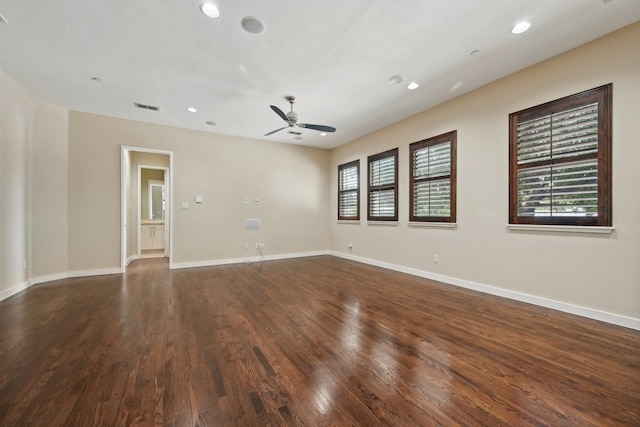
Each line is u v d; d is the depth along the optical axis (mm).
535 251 3131
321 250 6918
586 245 2746
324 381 1722
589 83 2699
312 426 1354
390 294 3566
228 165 5727
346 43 2674
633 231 2463
